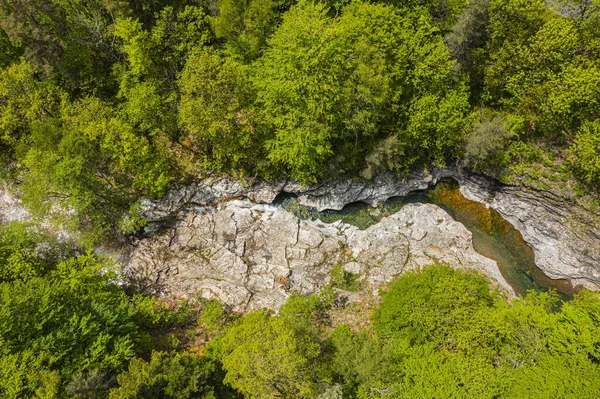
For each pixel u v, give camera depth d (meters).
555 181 39.59
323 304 35.31
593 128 36.75
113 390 22.39
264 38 39.19
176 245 40.06
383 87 34.31
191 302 35.84
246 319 28.47
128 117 39.28
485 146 38.78
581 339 25.72
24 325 24.91
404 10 39.88
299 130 35.09
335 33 33.00
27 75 36.91
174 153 42.97
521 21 38.41
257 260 38.97
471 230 42.56
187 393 24.08
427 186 44.94
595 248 37.50
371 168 39.91
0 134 38.66
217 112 35.00
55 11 36.88
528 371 24.56
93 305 28.58
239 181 42.72
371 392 24.92
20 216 40.44
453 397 23.28
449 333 27.84
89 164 35.50
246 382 22.95
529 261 40.53
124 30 34.75
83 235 38.34
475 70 42.19
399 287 31.27
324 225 42.56
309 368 25.42
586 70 35.09
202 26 39.72
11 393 21.64
